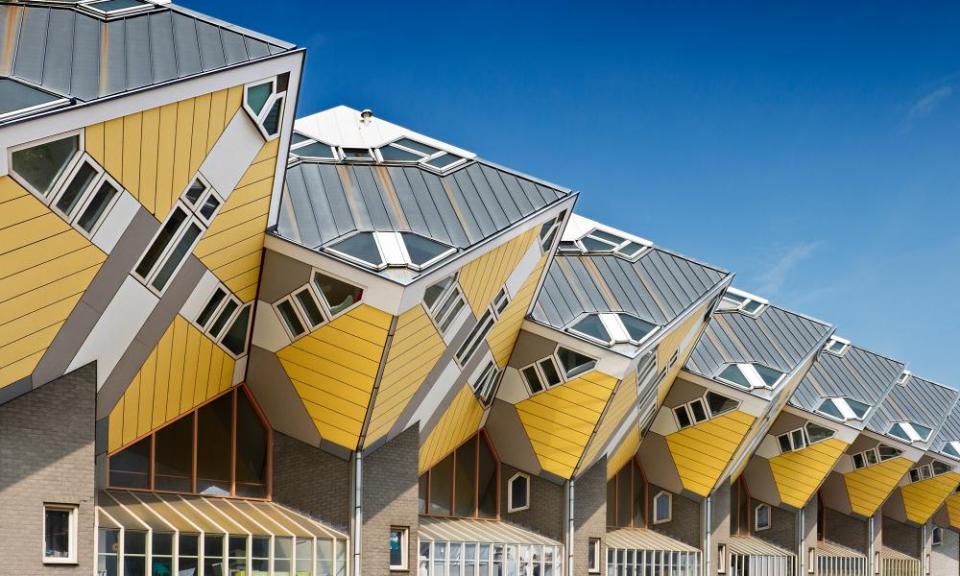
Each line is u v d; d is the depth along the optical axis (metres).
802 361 38.56
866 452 50.81
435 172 26.31
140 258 18.12
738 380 36.28
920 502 58.19
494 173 27.61
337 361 23.31
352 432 24.62
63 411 18.45
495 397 32.06
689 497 39.78
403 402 25.28
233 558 22.41
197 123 17.47
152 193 17.34
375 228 23.05
